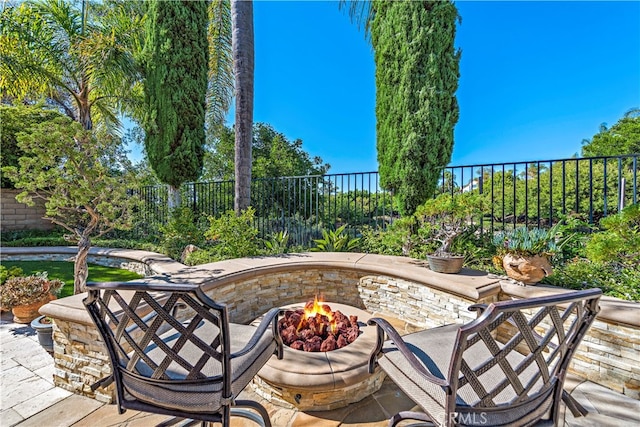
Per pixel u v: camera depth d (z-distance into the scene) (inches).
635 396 82.9
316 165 481.1
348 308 120.7
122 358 56.8
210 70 318.3
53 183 116.7
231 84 335.9
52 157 115.0
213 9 294.2
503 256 115.7
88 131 123.1
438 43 168.6
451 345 64.1
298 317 105.6
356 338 96.3
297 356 86.1
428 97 168.2
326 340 91.5
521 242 113.2
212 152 406.3
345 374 79.9
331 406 81.0
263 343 65.6
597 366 90.5
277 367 81.5
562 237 128.0
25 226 344.8
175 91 251.8
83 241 124.5
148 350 62.9
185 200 273.1
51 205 116.3
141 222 292.7
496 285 112.7
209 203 269.6
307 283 156.5
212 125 356.8
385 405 83.0
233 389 51.8
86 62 266.8
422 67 169.9
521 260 107.7
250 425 75.0
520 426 48.2
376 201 196.9
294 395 80.5
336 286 155.3
